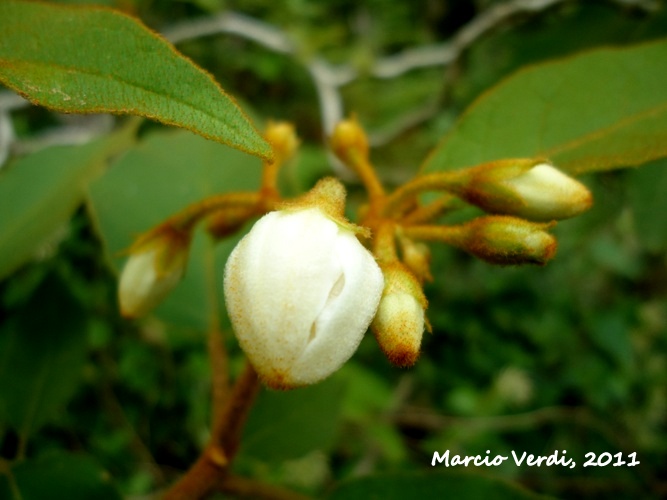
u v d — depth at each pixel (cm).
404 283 5
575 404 22
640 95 7
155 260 6
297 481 17
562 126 7
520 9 13
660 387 23
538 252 5
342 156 7
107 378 15
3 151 11
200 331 8
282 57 23
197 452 16
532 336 22
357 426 17
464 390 20
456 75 14
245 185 9
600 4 12
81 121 15
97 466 7
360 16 30
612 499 19
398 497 7
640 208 11
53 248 14
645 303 24
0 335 10
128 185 9
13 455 8
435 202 6
